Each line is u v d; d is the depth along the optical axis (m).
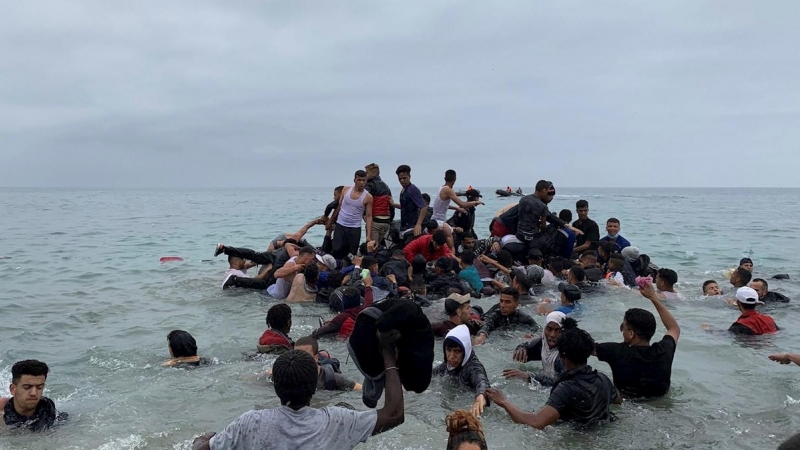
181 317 10.99
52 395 6.97
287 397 3.61
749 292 9.38
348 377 7.65
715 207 64.56
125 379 7.54
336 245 14.49
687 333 9.43
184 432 5.88
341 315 9.48
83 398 6.87
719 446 5.54
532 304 11.52
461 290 11.86
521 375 7.30
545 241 14.84
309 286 12.21
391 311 3.54
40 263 18.58
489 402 6.50
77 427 6.02
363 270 11.32
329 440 3.55
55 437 5.78
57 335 9.85
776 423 6.03
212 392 6.94
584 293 11.96
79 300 12.67
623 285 12.41
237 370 7.70
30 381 5.91
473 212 17.09
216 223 37.12
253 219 41.44
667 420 6.08
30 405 5.95
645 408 6.38
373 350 3.63
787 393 6.82
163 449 5.54
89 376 7.69
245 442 3.54
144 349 8.90
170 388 7.07
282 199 100.31
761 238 26.84
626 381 6.59
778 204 75.06
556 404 5.84
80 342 9.38
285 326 8.51
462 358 6.89
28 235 28.41
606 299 11.55
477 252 15.22
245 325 10.34
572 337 5.91
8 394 7.15
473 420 3.87
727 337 9.19
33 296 13.14
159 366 8.00
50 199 97.25
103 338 9.61
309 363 3.65
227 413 6.35
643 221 39.38
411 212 15.09
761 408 6.40
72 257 20.09
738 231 30.61
